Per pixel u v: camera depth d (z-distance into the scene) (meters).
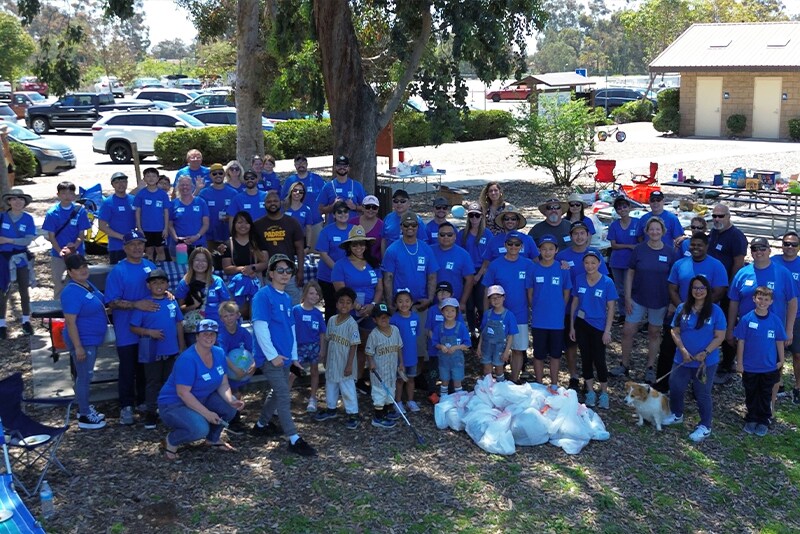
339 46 12.34
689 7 60.69
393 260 8.14
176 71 83.44
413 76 14.71
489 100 52.47
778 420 8.03
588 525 6.06
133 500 6.11
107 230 10.20
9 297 11.79
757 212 16.41
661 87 46.00
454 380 7.93
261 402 8.01
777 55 31.39
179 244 9.45
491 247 9.02
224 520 5.89
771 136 32.06
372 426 7.52
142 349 7.18
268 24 18.69
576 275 8.21
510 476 6.68
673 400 7.80
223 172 10.88
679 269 8.32
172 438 6.68
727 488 6.74
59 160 24.31
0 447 6.22
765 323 7.57
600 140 30.89
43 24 72.12
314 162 27.30
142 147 27.33
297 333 7.54
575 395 7.55
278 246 8.93
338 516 6.00
